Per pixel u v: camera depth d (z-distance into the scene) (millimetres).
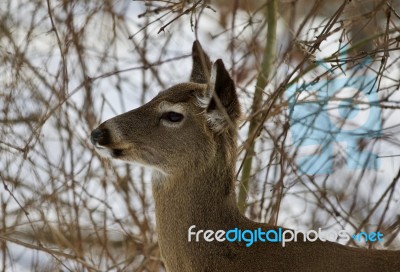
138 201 12547
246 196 10344
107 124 8633
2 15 12594
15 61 11508
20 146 12016
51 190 12078
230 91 8242
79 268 10703
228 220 8531
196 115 8531
